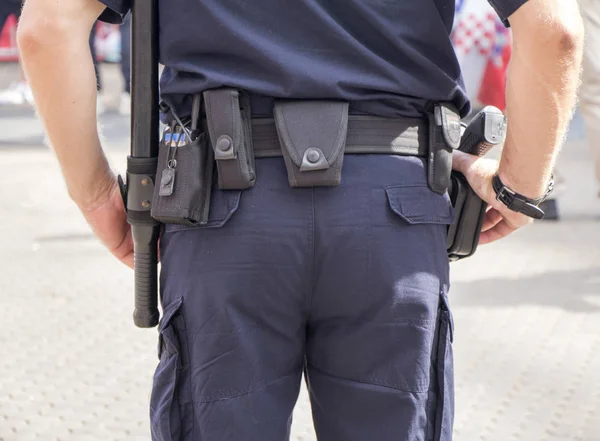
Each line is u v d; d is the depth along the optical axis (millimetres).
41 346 4348
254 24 1685
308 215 1682
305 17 1678
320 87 1673
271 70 1675
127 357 4234
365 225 1689
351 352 1758
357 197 1691
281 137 1671
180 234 1732
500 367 4086
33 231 6359
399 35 1708
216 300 1689
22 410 3719
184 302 1720
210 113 1685
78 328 4570
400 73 1714
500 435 3512
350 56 1693
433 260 1752
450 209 1802
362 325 1739
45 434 3531
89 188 1852
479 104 7375
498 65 7109
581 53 1620
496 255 5770
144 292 1870
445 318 1765
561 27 1562
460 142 1974
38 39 1630
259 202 1684
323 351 1791
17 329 4543
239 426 1711
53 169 8547
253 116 1705
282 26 1687
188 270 1713
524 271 5426
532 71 1613
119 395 3863
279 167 1692
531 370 4062
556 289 5098
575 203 7320
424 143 1761
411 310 1720
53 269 5465
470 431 3539
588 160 9164
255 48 1665
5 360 4180
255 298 1695
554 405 3748
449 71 1786
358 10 1687
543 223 6625
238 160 1666
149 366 4145
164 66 1802
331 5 1696
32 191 7598
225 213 1683
